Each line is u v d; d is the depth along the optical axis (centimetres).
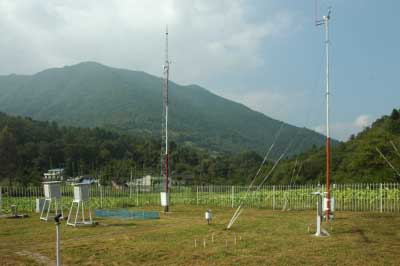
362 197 2944
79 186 2111
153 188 4569
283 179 4944
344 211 2659
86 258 1273
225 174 6931
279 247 1392
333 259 1197
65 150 6706
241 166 7281
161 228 1953
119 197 3838
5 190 3788
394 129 5128
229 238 1600
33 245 1534
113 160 7144
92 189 4112
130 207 3303
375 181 4022
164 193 2836
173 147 8431
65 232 1866
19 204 3120
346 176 4466
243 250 1346
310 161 5038
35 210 2989
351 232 1714
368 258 1208
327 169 2066
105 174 6016
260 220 2195
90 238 1675
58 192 2398
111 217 2498
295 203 3156
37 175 5616
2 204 3081
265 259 1209
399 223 1983
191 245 1458
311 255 1255
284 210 2839
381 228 1820
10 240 1666
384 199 2853
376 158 4281
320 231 1638
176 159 7644
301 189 3238
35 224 2186
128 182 5972
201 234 1728
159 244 1488
